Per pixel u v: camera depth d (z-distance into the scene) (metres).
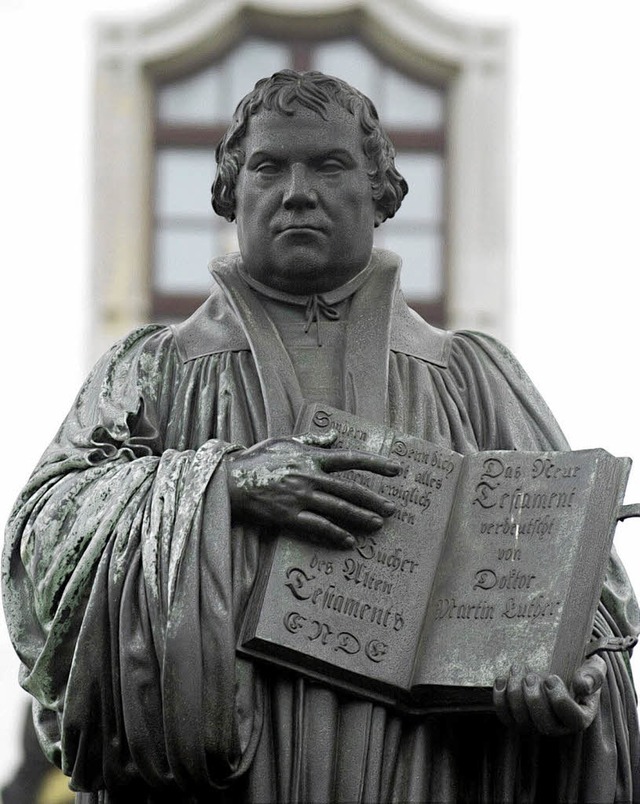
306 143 8.37
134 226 16.67
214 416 8.33
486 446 8.43
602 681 7.95
